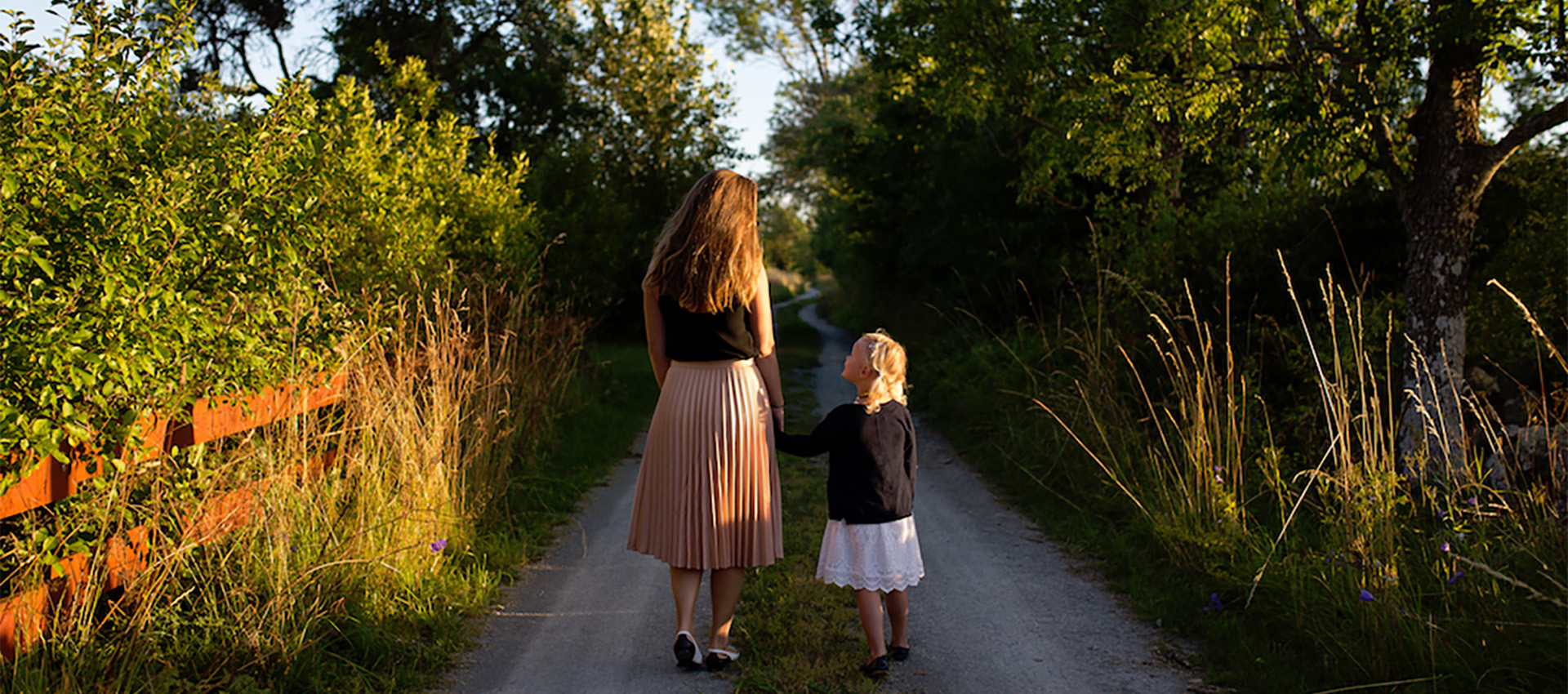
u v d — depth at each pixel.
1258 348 6.64
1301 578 3.79
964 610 4.05
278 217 3.35
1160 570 4.50
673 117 21.88
